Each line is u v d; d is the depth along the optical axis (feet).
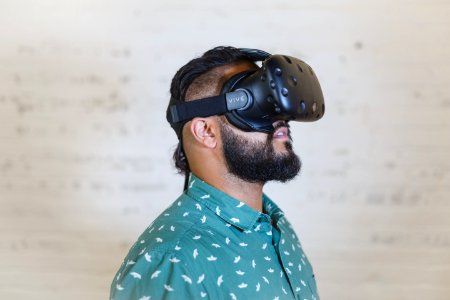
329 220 5.61
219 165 3.07
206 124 3.04
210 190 3.05
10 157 5.74
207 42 5.46
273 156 3.00
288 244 3.31
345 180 5.54
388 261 5.60
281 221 3.59
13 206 5.80
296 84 2.88
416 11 5.26
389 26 5.30
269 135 3.00
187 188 3.24
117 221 5.76
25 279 5.86
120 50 5.53
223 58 3.11
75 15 5.52
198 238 2.82
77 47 5.56
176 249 2.71
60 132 5.68
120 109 5.60
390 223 5.55
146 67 5.53
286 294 3.02
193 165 3.16
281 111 2.85
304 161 5.56
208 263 2.75
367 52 5.35
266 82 2.84
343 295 5.68
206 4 5.41
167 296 2.61
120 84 5.57
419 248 5.55
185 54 5.48
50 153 5.71
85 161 5.70
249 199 3.13
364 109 5.42
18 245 5.85
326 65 5.39
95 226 5.78
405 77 5.34
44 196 5.77
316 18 5.34
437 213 5.49
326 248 5.65
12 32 5.58
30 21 5.56
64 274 5.85
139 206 5.72
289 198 5.63
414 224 5.53
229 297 2.73
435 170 5.43
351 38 5.34
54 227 5.80
